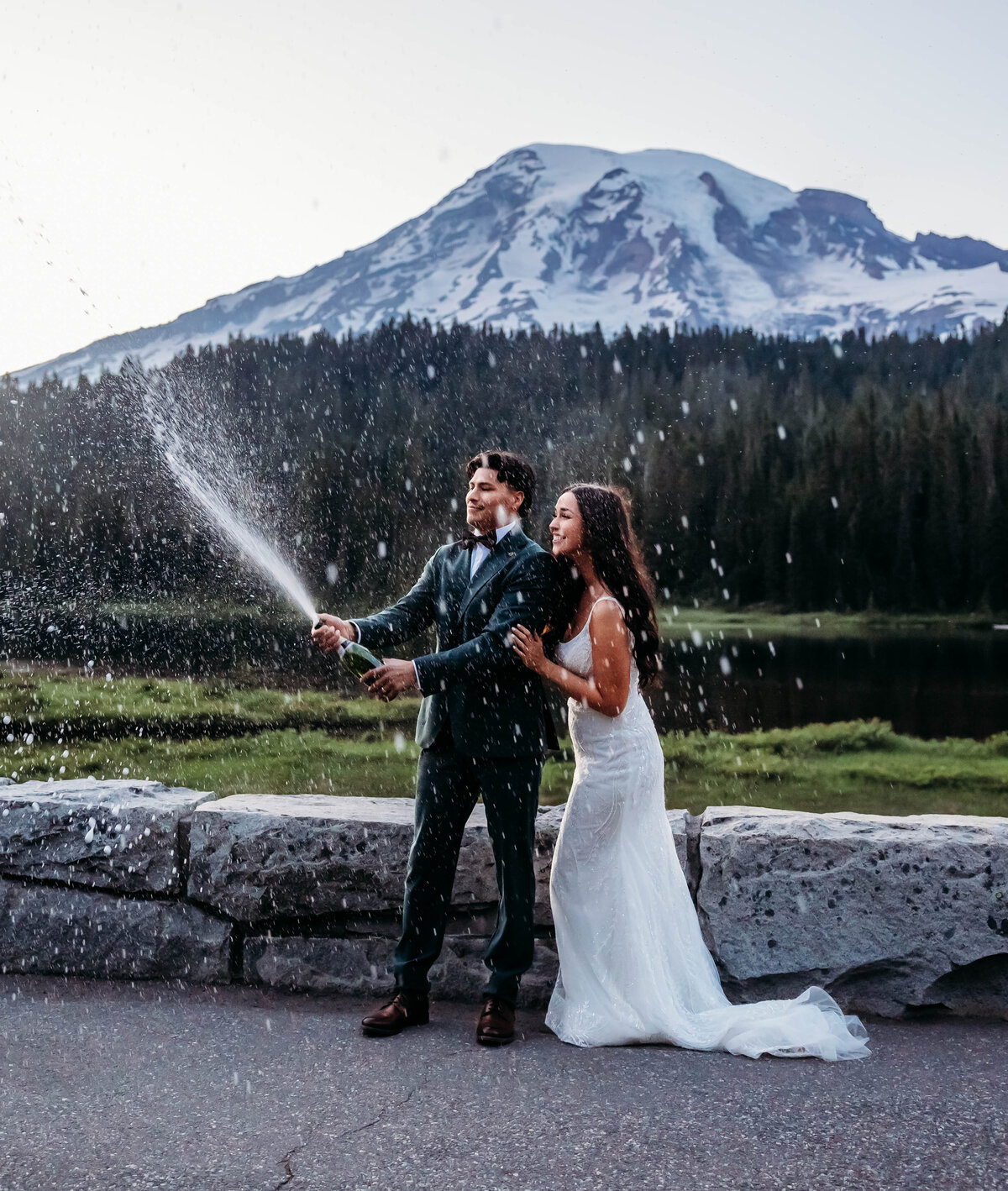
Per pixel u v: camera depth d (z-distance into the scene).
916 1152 2.47
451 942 3.69
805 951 3.51
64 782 4.19
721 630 81.44
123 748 22.02
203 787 18.39
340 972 3.69
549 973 3.66
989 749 22.08
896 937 3.47
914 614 91.94
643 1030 3.25
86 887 3.83
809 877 3.52
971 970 3.46
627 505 3.62
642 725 3.53
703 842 3.60
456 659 3.35
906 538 94.81
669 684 41.03
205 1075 2.92
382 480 76.00
